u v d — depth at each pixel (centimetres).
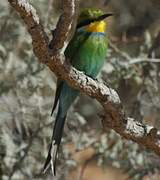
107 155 1149
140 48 1180
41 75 1124
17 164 1105
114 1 1442
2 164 1123
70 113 1163
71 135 1156
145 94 1152
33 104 1123
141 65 1155
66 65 632
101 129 1195
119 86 1191
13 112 1126
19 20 1166
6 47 1159
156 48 1181
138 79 1145
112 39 1257
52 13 1187
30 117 1128
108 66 1111
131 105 1168
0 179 1102
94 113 1369
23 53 1166
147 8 1471
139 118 1139
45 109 1132
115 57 1142
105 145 1150
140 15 1473
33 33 588
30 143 1098
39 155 1135
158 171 1134
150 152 1134
